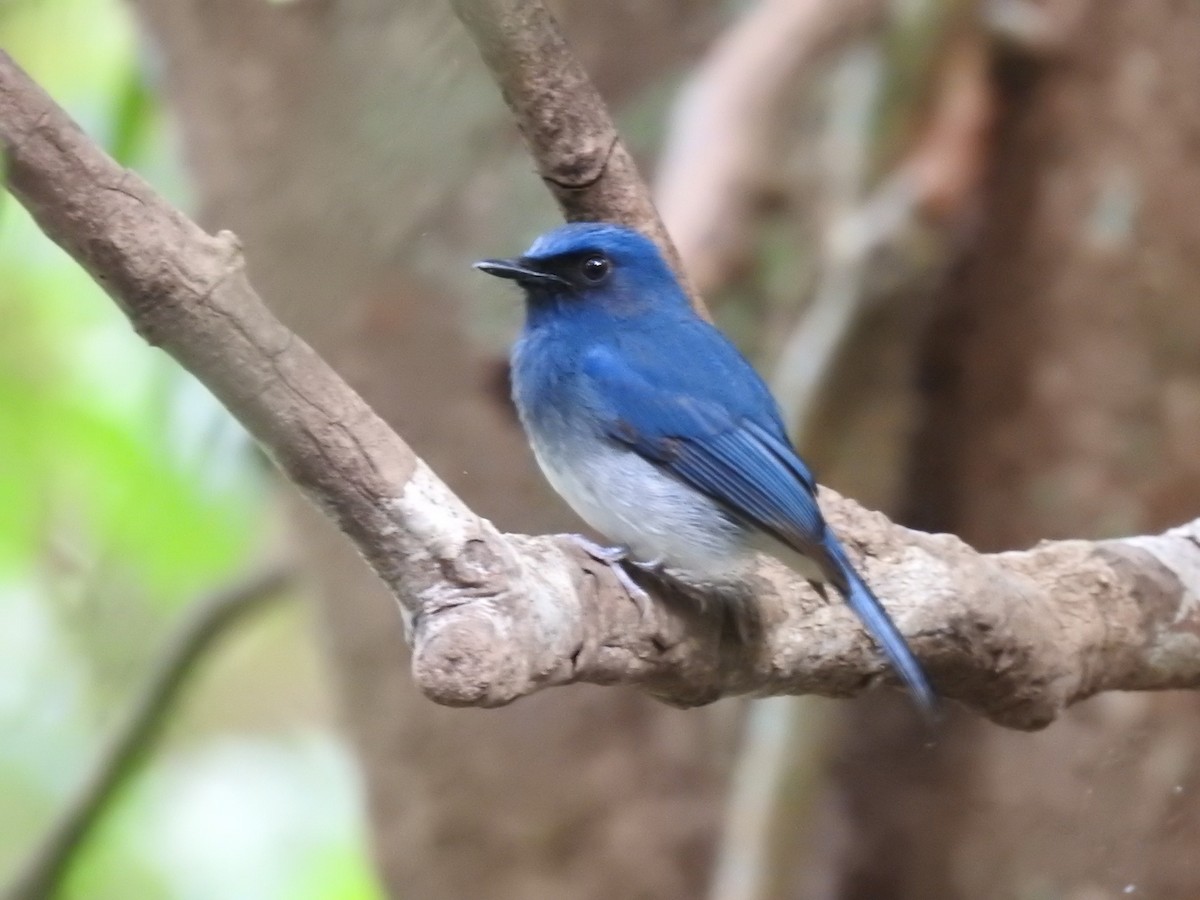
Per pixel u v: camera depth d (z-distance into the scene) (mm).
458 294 11297
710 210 9211
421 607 5605
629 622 6293
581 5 11648
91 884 15117
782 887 10102
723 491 8250
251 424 5508
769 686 7125
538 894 11500
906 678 7031
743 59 9328
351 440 5504
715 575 7156
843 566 7238
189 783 16438
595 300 8609
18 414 11930
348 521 5570
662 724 11570
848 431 10641
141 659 14148
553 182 8734
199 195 11641
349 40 11172
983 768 11336
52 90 12508
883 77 10688
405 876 11797
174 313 5324
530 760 11531
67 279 12086
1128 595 8078
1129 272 11180
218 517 13156
